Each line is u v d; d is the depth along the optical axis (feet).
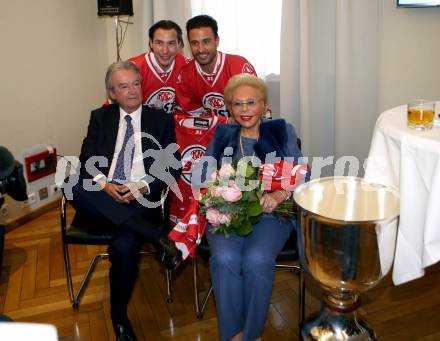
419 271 5.01
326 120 11.23
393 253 5.15
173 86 8.80
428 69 10.65
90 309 7.23
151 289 7.75
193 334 6.61
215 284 5.67
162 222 7.16
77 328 6.77
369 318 6.73
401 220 4.96
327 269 5.18
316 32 10.62
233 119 7.30
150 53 8.60
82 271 8.38
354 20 10.09
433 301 7.12
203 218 6.23
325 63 10.84
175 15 11.09
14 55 10.00
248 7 10.84
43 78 10.83
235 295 5.63
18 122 10.27
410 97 10.82
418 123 5.02
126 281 6.27
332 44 10.67
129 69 6.89
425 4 9.87
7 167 5.91
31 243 9.48
